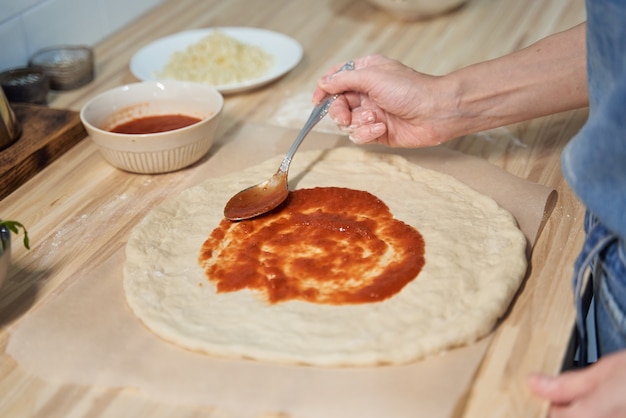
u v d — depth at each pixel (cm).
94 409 65
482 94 84
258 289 73
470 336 68
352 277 74
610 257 69
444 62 112
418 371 66
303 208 83
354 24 124
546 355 67
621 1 60
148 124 93
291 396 65
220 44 110
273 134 97
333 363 66
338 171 88
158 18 127
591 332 87
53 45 112
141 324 72
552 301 72
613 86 62
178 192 88
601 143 63
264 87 107
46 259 80
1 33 104
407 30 122
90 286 75
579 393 62
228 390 65
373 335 68
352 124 87
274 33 116
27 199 88
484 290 71
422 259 75
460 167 89
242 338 69
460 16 125
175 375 67
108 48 118
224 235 80
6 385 67
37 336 71
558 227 81
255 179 88
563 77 83
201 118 94
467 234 78
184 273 76
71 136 96
